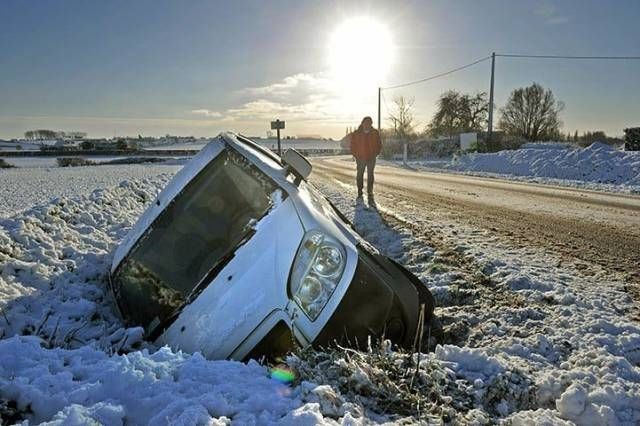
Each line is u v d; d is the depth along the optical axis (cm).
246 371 257
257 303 304
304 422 195
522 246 667
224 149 406
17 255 501
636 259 595
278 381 247
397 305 348
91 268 534
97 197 884
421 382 258
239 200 372
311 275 306
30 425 208
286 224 328
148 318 346
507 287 488
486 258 590
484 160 2786
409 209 1050
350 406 223
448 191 1438
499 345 349
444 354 296
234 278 316
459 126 6288
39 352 267
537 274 524
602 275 524
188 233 371
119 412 204
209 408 209
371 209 1052
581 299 438
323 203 462
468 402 251
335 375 252
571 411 237
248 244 328
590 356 313
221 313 308
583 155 2108
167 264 363
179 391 226
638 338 345
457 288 492
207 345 304
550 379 270
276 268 310
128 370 234
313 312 300
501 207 1068
